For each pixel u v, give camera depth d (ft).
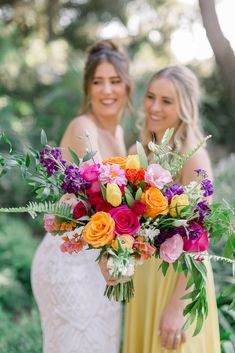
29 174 6.98
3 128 26.86
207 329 8.43
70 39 40.42
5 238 19.76
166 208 6.67
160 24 38.17
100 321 8.81
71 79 29.71
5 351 12.75
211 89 30.25
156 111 8.93
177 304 8.07
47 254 9.18
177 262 6.91
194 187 6.81
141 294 8.77
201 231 6.77
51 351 8.99
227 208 6.97
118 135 10.61
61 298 8.80
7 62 33.88
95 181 6.68
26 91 34.30
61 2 39.93
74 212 6.72
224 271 11.91
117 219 6.50
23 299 17.38
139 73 29.35
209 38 17.40
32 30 38.86
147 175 6.65
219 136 28.96
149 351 8.55
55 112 29.81
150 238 6.66
